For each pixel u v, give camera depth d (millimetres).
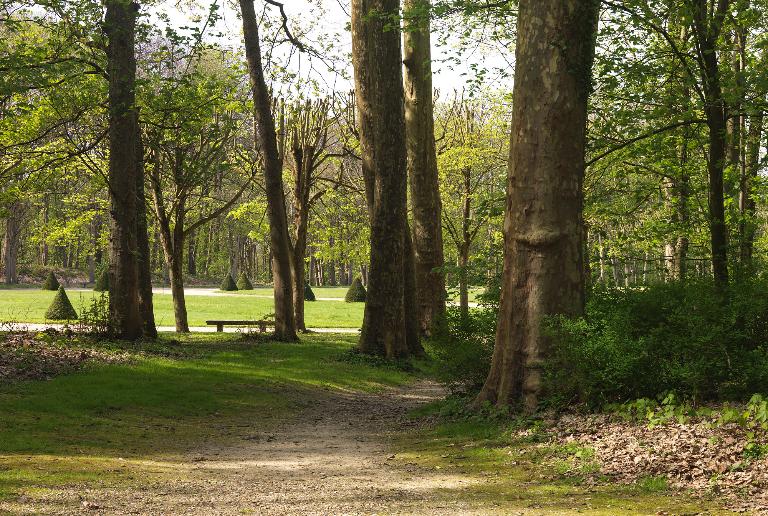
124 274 18312
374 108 20031
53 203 55969
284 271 24469
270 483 6945
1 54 17438
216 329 30688
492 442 9016
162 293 57625
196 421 11492
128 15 17516
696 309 9352
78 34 16562
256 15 22969
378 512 5719
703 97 12984
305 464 8250
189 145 25125
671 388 8953
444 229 33906
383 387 17312
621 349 8977
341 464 8250
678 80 13664
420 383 18578
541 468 7453
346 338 27188
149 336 20266
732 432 7250
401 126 20078
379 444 9953
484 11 13266
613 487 6418
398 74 19766
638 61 13055
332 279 90000
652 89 14062
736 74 11812
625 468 6934
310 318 38969
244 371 16375
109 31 17312
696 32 12703
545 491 6430
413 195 24484
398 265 20484
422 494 6438
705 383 8797
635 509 5617
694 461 6766
